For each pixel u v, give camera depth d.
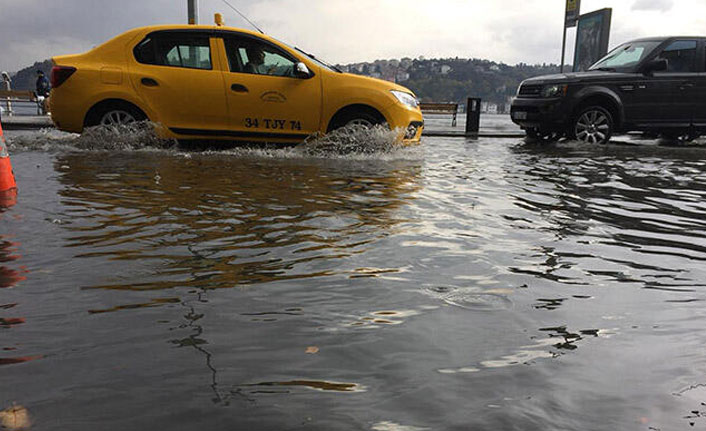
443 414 1.12
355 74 6.91
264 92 6.61
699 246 2.69
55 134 8.16
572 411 1.15
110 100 6.48
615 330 1.61
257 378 1.25
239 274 2.01
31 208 3.06
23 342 1.42
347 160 6.00
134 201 3.32
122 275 1.96
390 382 1.25
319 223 2.88
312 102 6.65
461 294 1.88
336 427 1.06
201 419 1.08
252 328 1.54
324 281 1.96
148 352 1.37
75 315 1.60
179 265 2.10
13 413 1.09
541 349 1.46
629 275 2.18
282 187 4.00
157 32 6.63
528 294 1.91
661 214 3.49
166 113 6.54
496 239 2.69
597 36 22.19
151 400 1.15
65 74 6.40
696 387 1.27
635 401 1.20
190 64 6.62
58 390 1.19
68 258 2.15
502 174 5.18
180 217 2.92
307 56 6.95
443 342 1.48
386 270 2.11
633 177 5.22
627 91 9.45
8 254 2.19
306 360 1.35
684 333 1.60
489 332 1.56
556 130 9.62
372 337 1.50
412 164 5.80
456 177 4.86
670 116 9.61
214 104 6.57
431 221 3.03
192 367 1.30
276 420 1.08
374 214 3.15
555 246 2.59
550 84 9.55
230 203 3.34
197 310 1.66
